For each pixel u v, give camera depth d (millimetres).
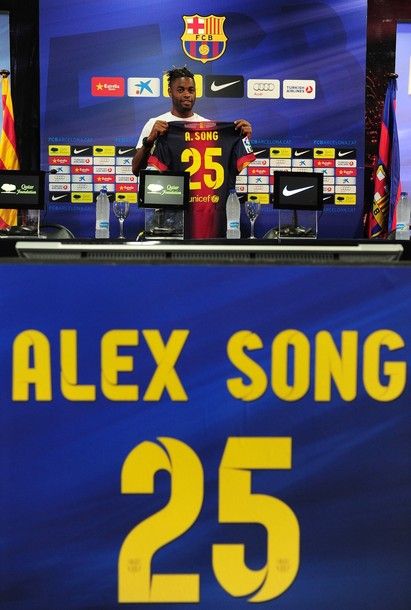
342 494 937
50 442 913
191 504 925
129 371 918
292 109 4570
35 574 913
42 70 4449
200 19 4496
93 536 918
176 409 923
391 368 939
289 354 932
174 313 921
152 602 924
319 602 936
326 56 4562
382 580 938
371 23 4625
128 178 4520
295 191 3068
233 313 927
